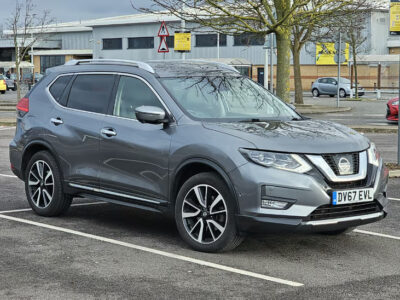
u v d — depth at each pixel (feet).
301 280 17.95
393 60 190.19
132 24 240.12
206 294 16.65
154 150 21.86
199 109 22.17
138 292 16.79
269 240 22.65
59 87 26.37
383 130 66.54
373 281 17.93
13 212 27.27
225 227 20.10
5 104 128.98
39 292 16.76
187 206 21.18
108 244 21.94
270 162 19.38
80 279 17.90
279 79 45.11
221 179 20.21
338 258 20.42
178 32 72.59
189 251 21.01
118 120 23.48
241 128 20.61
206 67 24.88
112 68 24.67
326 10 44.09
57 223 25.22
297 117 23.76
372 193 20.33
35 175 26.53
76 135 24.67
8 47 291.79
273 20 43.47
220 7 43.14
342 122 80.28
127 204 23.18
